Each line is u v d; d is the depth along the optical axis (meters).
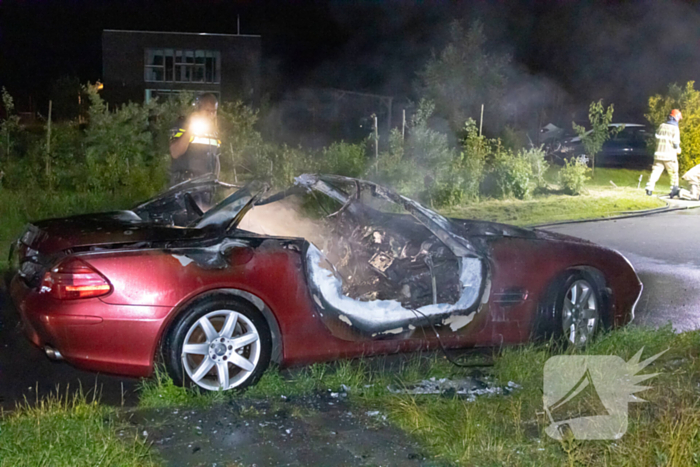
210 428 3.90
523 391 4.56
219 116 14.84
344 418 4.12
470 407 4.20
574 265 5.51
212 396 4.31
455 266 5.39
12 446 3.40
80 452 3.39
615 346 5.30
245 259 4.51
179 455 3.56
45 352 4.36
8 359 5.20
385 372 5.04
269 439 3.79
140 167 12.98
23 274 4.70
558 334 5.39
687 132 20.08
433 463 3.57
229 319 4.43
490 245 5.25
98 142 13.32
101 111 13.70
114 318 4.19
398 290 5.37
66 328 4.16
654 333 5.72
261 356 4.51
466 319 5.02
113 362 4.23
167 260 4.34
